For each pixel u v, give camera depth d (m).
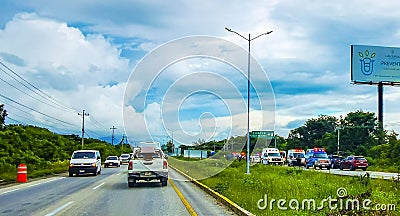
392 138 66.06
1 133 59.47
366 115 87.56
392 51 62.59
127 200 18.30
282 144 115.12
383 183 20.91
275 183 23.12
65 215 14.16
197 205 16.67
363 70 61.59
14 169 39.94
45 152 65.38
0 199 18.83
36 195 20.48
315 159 54.41
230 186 22.31
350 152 80.50
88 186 25.66
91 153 38.62
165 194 20.77
